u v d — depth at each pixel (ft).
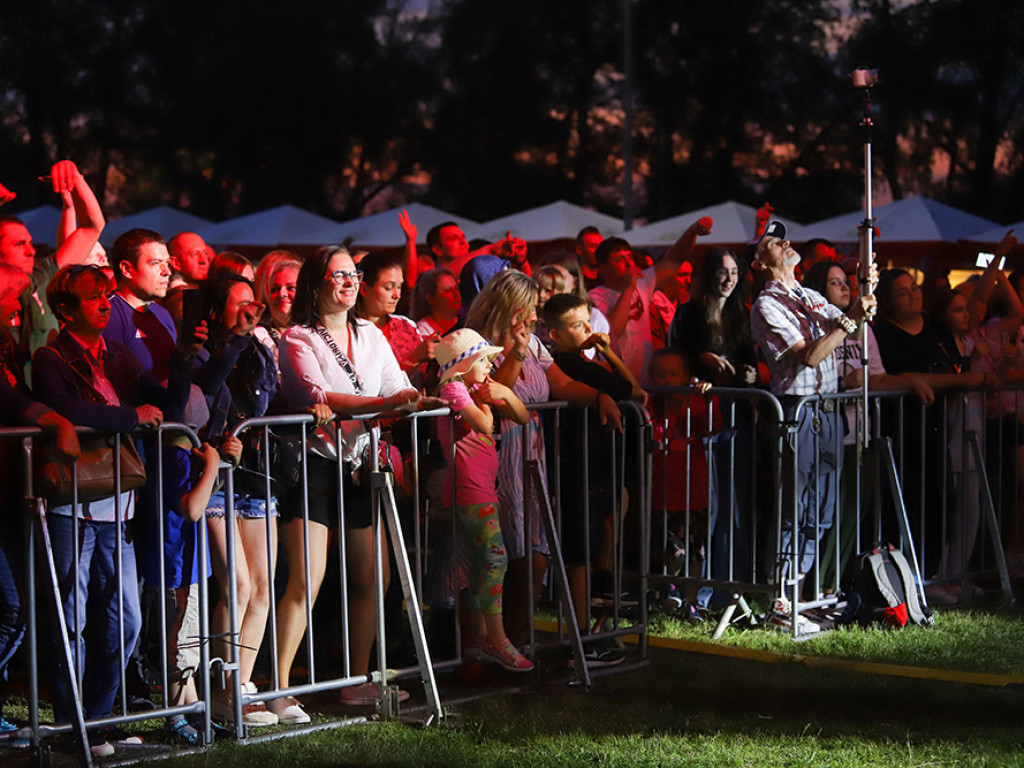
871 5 184.75
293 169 185.06
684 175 189.67
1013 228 64.64
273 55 183.62
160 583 21.49
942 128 181.47
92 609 22.84
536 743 22.16
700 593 31.81
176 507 21.94
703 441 31.40
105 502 21.48
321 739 22.52
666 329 36.99
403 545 23.77
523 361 25.93
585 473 26.99
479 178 191.72
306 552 23.20
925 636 29.55
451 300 29.45
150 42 186.70
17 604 21.21
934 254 67.46
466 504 25.23
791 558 29.68
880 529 32.32
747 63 187.21
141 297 24.59
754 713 23.93
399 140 191.42
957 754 21.27
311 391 23.50
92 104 187.62
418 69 191.11
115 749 21.83
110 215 189.78
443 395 24.35
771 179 189.67
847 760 21.04
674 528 31.94
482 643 26.05
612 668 27.04
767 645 28.84
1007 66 178.60
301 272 24.04
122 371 21.89
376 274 25.46
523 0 193.47
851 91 184.44
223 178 187.62
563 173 193.57
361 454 24.08
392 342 28.22
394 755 21.58
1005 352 35.45
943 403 33.22
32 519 20.29
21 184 187.21
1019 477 35.76
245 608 23.24
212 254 30.58
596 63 194.08
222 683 22.47
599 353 30.42
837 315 30.86
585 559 27.14
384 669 24.03
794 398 30.48
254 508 23.04
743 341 32.07
